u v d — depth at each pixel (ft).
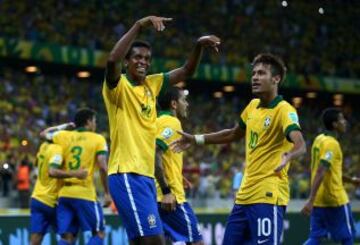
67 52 268.21
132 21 299.17
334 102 356.79
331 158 83.92
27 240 103.86
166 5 315.17
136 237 51.72
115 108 52.08
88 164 84.12
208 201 197.67
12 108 226.99
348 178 91.20
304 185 212.43
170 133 72.74
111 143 52.65
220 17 328.90
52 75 279.90
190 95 316.81
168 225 74.08
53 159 82.28
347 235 87.35
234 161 236.02
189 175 196.13
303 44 343.67
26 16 264.72
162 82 55.11
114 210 117.80
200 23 320.50
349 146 303.68
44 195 86.43
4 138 200.95
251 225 55.98
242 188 56.95
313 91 336.08
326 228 87.92
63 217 83.92
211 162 225.35
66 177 81.35
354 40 360.69
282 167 50.52
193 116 290.56
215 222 125.29
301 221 135.54
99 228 84.64
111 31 288.30
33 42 260.01
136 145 51.96
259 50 327.06
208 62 302.86
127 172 51.55
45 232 87.61
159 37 296.51
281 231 56.08
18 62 269.64
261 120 55.88
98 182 163.84
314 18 358.64
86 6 288.51
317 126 326.65
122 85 51.78
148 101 53.16
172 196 63.31
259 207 55.57
